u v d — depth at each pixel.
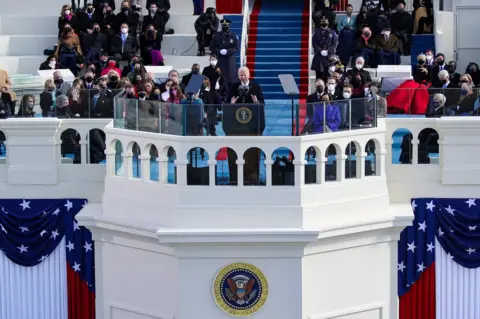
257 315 92.06
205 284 91.81
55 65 116.06
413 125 96.25
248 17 124.38
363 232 93.38
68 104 97.50
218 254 91.31
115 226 94.00
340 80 104.25
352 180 93.25
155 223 92.44
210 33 119.50
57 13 125.38
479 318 97.31
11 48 120.75
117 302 96.19
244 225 90.94
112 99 97.56
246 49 122.00
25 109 97.94
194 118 90.88
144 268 94.38
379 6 121.50
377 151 94.50
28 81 110.19
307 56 121.44
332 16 120.50
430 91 97.19
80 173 97.06
